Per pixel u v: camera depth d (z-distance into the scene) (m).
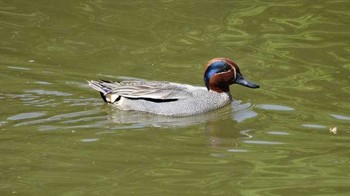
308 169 12.88
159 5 21.98
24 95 16.20
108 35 20.00
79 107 15.80
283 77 17.80
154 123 15.33
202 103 16.25
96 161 13.02
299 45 19.56
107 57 18.70
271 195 11.72
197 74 17.86
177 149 13.79
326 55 19.00
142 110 15.98
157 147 13.85
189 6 21.91
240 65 18.36
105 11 21.58
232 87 17.72
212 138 14.46
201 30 20.34
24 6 21.75
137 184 12.09
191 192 11.80
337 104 16.25
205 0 22.11
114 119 15.34
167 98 16.05
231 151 13.75
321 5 22.03
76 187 11.90
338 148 13.90
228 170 12.78
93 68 17.97
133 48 19.28
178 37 19.95
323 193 11.80
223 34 20.12
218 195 11.72
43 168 12.64
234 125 15.31
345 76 17.77
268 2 22.16
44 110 15.49
